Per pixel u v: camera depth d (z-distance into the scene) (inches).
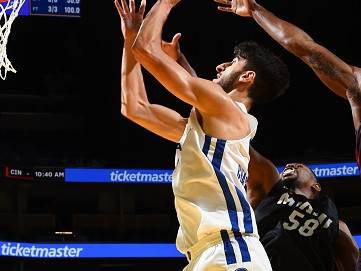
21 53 559.8
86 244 478.0
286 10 540.1
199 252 84.7
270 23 106.7
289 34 104.3
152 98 552.4
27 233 487.5
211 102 85.4
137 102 101.7
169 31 544.7
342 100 540.1
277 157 542.9
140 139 562.3
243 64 97.4
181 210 86.4
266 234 130.6
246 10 110.4
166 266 492.4
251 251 84.0
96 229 505.4
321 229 129.9
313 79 545.6
